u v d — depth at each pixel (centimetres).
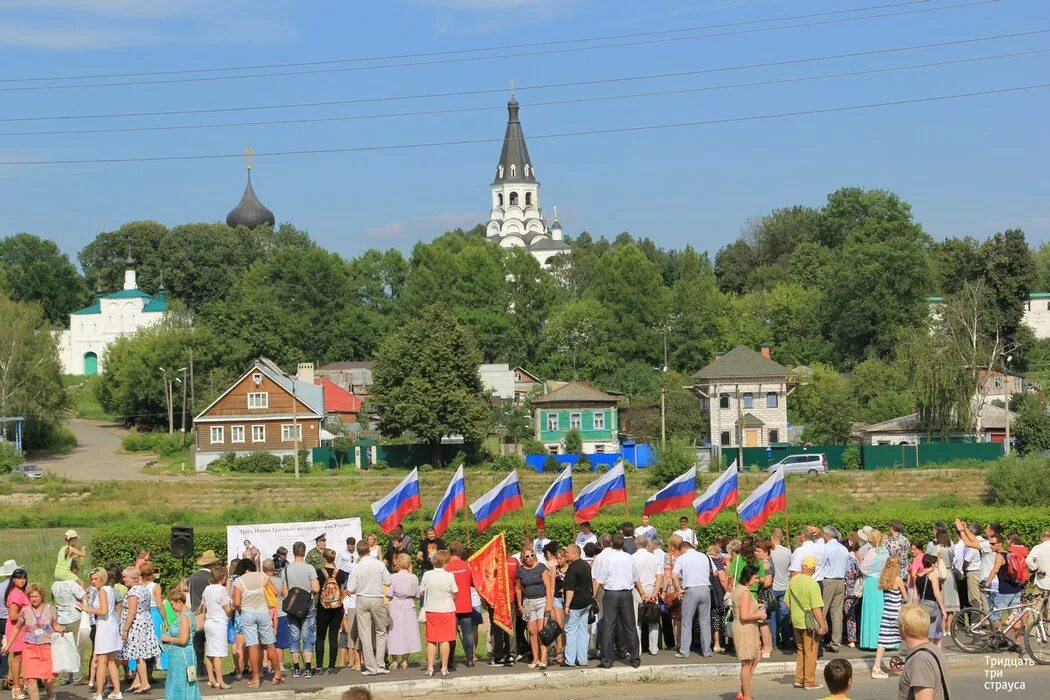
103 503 8544
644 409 11888
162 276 19450
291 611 2606
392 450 10494
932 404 10062
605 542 2584
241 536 3641
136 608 2495
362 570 2581
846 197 18688
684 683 2500
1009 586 2725
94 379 16562
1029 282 14500
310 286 16162
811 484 8281
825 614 2702
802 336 15375
